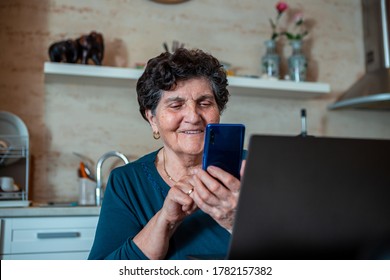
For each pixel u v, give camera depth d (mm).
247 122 2928
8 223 1955
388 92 2676
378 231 627
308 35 3139
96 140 2631
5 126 2365
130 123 2695
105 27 2707
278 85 2730
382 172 608
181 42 2846
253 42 2998
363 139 599
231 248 586
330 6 3215
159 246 905
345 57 3201
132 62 2740
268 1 3062
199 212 1053
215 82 1098
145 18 2793
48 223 2008
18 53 2549
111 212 1062
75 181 2570
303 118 2408
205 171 813
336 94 3152
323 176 585
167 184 1135
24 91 2539
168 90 1077
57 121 2578
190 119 1065
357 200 605
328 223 603
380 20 3055
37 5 2602
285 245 598
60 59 2402
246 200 569
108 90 2678
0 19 2539
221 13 2949
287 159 570
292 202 582
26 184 2326
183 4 2879
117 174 1138
